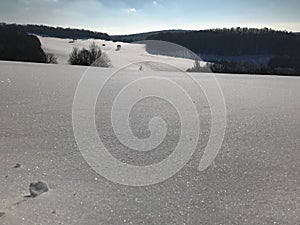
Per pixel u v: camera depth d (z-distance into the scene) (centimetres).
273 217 160
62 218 153
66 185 188
